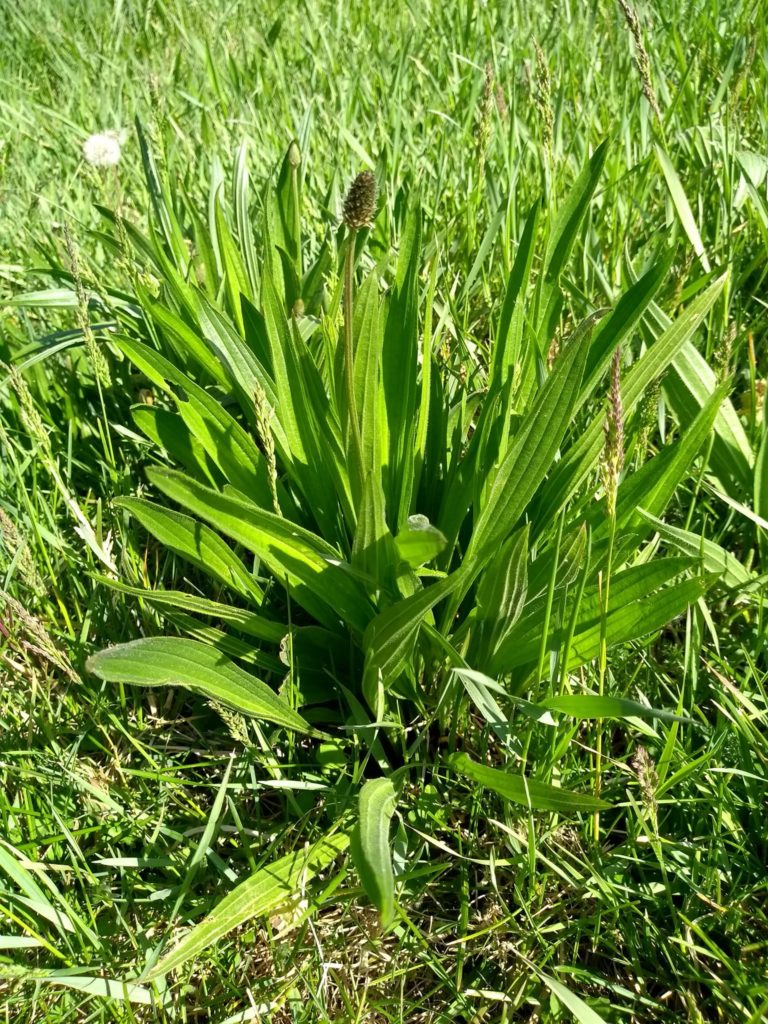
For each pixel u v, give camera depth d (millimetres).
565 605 363
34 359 531
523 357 434
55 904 343
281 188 543
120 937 344
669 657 424
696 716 393
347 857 357
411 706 418
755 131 736
